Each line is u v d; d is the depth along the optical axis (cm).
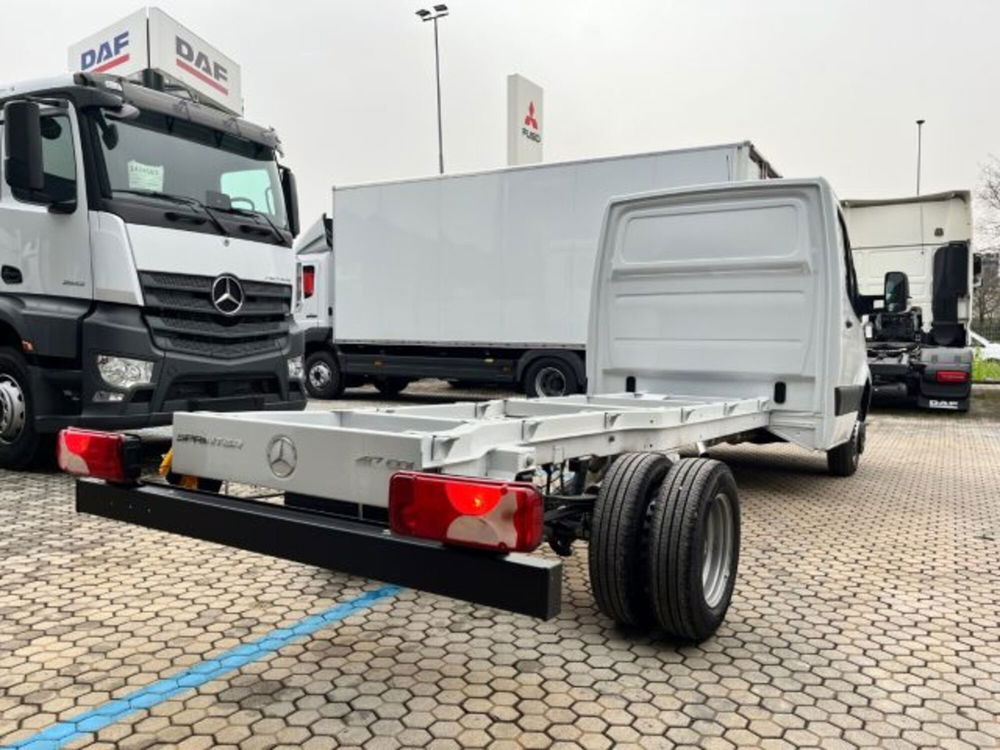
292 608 345
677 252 588
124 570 393
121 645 303
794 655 304
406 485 239
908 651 310
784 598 370
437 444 262
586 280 1056
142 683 271
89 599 352
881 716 257
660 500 300
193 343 614
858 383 651
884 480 678
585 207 1046
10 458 620
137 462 308
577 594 370
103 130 582
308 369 1398
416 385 1756
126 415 572
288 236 712
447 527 232
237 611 340
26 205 598
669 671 288
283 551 263
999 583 395
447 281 1176
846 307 584
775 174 1092
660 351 601
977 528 506
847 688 277
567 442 340
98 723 244
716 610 313
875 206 1323
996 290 2877
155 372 585
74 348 566
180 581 378
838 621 341
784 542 469
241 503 284
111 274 567
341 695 265
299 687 270
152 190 607
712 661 297
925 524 516
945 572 412
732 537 332
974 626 337
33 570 391
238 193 677
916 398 1189
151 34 1128
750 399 536
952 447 887
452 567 232
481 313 1148
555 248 1076
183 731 240
